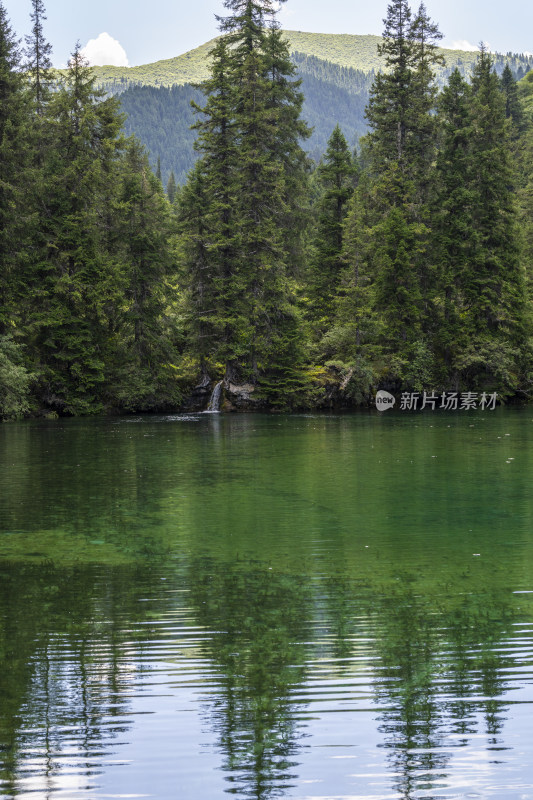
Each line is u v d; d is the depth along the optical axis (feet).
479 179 204.64
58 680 27.14
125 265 173.27
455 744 22.56
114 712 24.70
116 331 181.68
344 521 55.62
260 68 195.11
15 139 155.74
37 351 168.25
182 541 49.47
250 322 187.93
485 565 43.19
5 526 54.24
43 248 166.20
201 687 26.55
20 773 21.13
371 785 20.48
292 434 124.67
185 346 192.03
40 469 82.99
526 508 60.39
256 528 53.36
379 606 35.60
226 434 124.77
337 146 211.00
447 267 201.67
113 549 47.34
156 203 189.57
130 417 165.17
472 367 202.39
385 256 196.65
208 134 183.93
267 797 19.89
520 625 32.76
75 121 172.24
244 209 188.24
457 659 28.91
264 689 26.32
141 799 19.94
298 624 33.06
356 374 187.93
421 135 217.36
